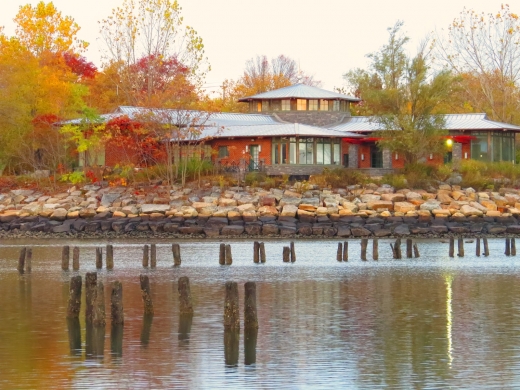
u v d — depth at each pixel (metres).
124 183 78.12
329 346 28.48
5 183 80.81
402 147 80.75
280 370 25.34
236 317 30.75
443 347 28.38
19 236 68.62
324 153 83.69
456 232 69.25
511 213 72.06
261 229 69.00
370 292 39.78
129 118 81.50
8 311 34.84
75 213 72.12
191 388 23.41
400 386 23.72
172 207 72.81
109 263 47.78
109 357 26.84
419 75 81.62
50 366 25.72
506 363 26.20
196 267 48.88
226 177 78.62
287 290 40.31
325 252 56.91
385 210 71.56
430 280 43.75
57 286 41.72
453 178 78.88
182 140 80.75
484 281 43.44
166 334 30.14
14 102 85.50
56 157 84.62
